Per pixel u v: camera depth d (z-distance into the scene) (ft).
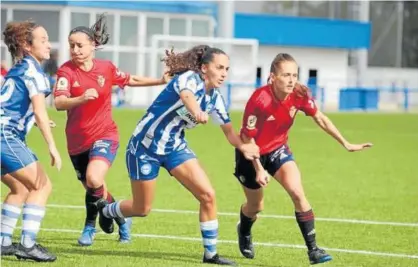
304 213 58.39
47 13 294.25
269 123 59.67
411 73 406.21
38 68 56.24
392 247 68.28
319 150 158.92
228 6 301.43
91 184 63.82
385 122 245.04
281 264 60.54
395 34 408.05
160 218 80.23
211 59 56.70
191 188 58.23
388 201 96.17
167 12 311.88
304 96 59.93
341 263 61.36
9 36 56.70
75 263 57.62
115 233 71.77
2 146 55.67
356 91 322.14
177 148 58.39
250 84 294.66
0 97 55.93
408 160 145.07
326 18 391.24
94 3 298.35
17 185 59.36
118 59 305.12
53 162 54.90
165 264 58.03
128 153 59.41
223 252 64.90
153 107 57.93
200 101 56.90
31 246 57.16
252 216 62.69
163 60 57.57
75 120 66.44
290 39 352.90
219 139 178.40
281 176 59.82
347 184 111.24
